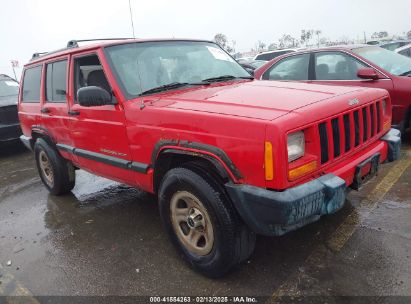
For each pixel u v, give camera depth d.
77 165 4.66
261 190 2.51
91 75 3.92
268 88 3.44
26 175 6.68
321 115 2.69
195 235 3.10
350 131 2.99
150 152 3.25
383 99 3.52
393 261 3.01
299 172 2.54
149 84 3.62
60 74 4.54
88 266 3.43
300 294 2.75
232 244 2.80
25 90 5.64
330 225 3.66
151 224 4.14
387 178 4.64
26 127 5.56
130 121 3.38
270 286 2.88
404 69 5.85
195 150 2.83
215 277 3.03
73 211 4.76
